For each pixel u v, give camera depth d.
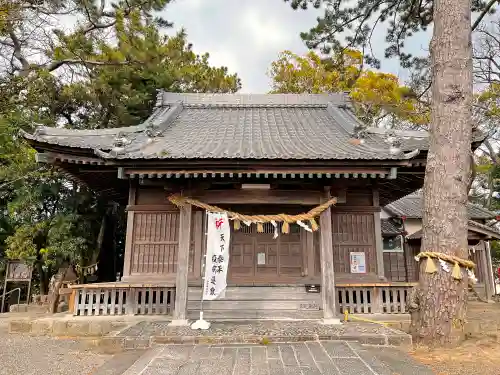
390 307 8.78
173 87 17.42
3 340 7.49
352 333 6.41
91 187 11.44
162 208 9.91
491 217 15.55
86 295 9.12
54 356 6.27
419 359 5.52
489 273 14.54
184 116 12.53
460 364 5.26
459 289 6.26
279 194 7.96
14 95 14.30
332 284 7.57
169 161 7.21
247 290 9.04
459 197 6.52
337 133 10.56
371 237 9.82
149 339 6.15
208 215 7.52
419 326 6.41
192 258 9.62
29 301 13.65
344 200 8.32
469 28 7.09
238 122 11.93
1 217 15.01
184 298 7.46
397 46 12.43
